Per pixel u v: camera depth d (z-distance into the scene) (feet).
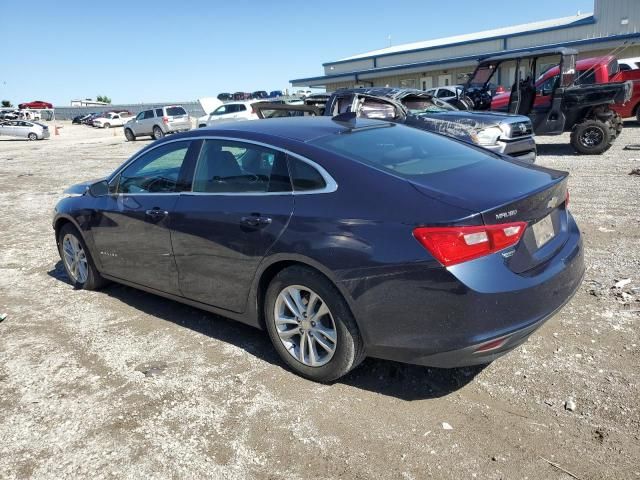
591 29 95.96
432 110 34.96
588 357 11.67
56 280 19.40
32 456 9.61
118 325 14.97
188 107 183.93
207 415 10.53
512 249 9.66
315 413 10.39
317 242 10.51
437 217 9.41
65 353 13.43
